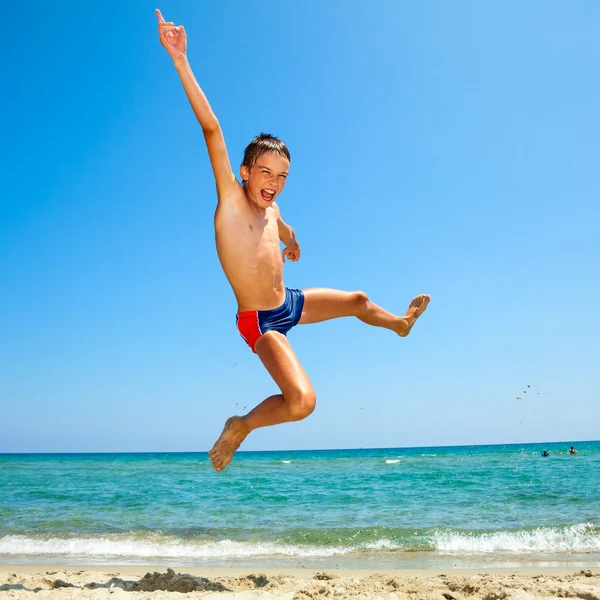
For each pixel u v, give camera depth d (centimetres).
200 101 365
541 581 530
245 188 407
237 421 369
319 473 2595
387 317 489
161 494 1733
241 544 925
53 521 1199
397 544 897
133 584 527
